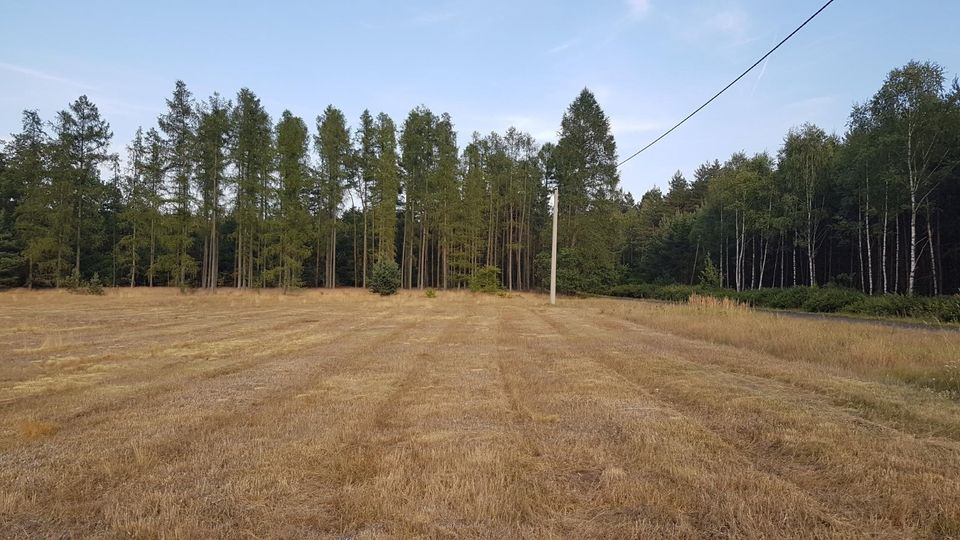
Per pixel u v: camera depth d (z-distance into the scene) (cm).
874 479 401
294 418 589
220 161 4247
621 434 529
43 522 344
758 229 4706
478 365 970
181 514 349
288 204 4200
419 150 5003
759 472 418
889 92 2944
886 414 582
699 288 4931
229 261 6300
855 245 4141
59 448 486
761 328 1383
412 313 2383
